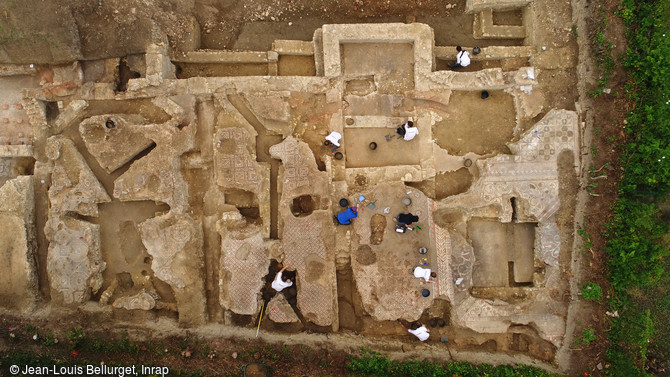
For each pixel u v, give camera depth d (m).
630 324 7.82
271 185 8.18
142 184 7.83
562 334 7.97
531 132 8.05
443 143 8.40
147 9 8.16
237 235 7.86
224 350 7.70
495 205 8.09
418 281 7.90
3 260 8.01
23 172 8.42
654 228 7.70
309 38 8.90
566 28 8.27
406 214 7.71
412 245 7.93
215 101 8.14
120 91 8.34
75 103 8.12
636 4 8.02
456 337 8.20
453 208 8.05
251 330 7.98
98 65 8.29
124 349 7.69
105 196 8.05
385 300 7.91
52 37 7.90
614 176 7.99
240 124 8.06
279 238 8.01
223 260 7.82
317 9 8.87
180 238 7.85
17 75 8.35
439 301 8.22
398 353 7.89
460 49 8.05
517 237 8.38
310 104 8.23
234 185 7.91
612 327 7.86
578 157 8.06
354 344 7.92
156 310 8.16
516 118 8.33
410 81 8.39
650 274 7.69
